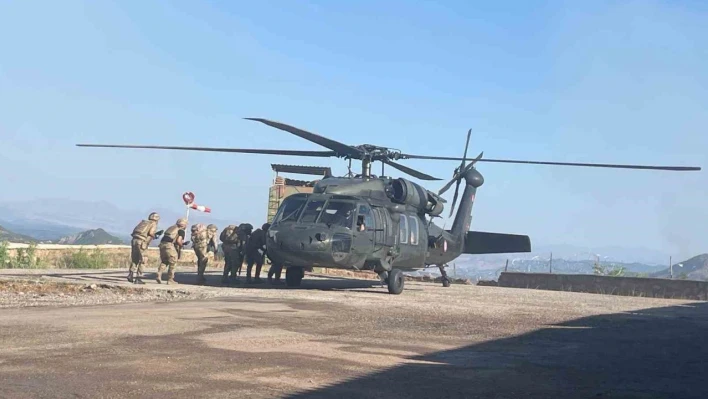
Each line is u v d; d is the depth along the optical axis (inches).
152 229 740.7
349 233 703.7
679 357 376.8
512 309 627.5
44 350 303.9
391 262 767.1
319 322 454.0
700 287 1096.2
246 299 582.6
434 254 874.8
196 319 428.1
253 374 275.4
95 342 328.8
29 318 401.7
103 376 257.9
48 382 244.5
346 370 293.6
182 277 893.8
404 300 666.8
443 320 503.5
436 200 849.5
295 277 796.6
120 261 1254.9
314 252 694.5
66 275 828.6
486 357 348.2
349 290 792.9
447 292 862.5
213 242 801.6
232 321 430.0
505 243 960.9
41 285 638.5
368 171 780.6
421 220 829.2
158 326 390.0
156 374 266.1
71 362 280.2
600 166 730.2
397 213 774.5
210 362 294.8
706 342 445.4
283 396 241.9
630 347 409.4
